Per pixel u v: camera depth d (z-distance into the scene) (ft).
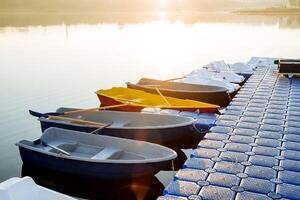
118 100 40.98
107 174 24.85
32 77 63.93
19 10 356.79
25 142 28.25
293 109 35.17
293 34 132.77
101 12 361.10
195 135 32.45
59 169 26.43
